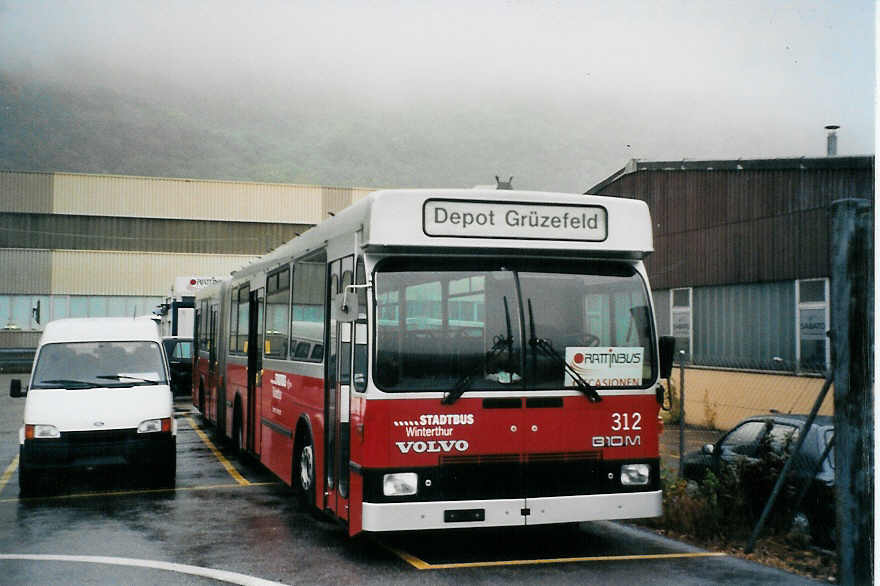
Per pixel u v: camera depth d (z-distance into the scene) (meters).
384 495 7.21
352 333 7.71
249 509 10.62
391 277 7.50
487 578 7.34
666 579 7.31
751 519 8.98
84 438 11.28
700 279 20.06
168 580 7.31
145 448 11.51
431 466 7.31
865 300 6.43
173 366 28.44
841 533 6.38
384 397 7.28
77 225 58.97
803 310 16.91
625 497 7.71
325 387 8.74
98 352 12.77
